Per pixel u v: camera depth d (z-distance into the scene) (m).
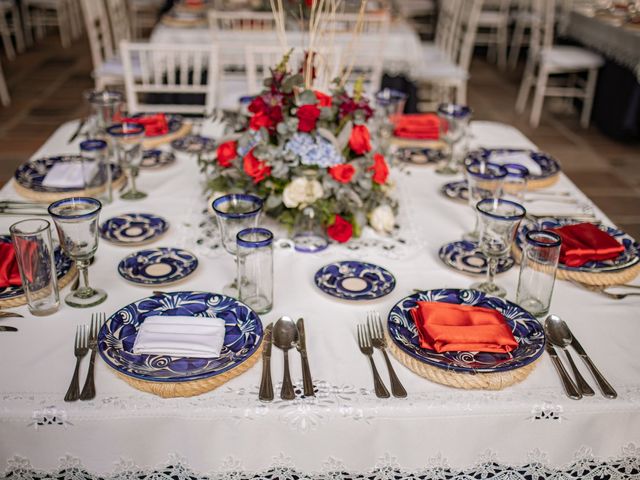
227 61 3.65
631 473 1.06
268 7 3.97
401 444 1.01
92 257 1.31
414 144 2.20
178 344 1.04
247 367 1.04
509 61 6.83
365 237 1.55
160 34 3.67
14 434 0.98
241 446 1.00
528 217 1.67
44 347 1.10
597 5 5.07
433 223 1.65
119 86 4.22
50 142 2.16
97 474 1.01
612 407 1.01
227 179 1.59
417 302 1.19
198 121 2.38
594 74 4.73
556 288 1.34
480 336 1.07
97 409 0.97
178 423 0.98
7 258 1.28
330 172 1.43
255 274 1.19
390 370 1.05
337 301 1.26
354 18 3.22
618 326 1.21
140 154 1.71
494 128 2.47
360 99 1.52
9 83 5.48
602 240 1.41
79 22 7.33
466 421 1.00
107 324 1.10
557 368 1.07
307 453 1.01
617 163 4.14
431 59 4.56
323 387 1.03
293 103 1.48
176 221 1.60
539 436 1.02
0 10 6.10
